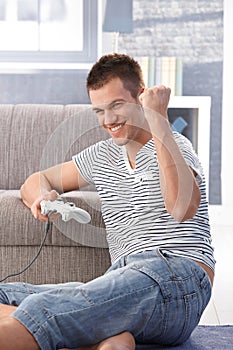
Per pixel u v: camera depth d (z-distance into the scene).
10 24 6.34
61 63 6.32
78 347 2.34
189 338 2.79
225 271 4.39
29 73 6.30
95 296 2.32
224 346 2.69
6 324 2.23
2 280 3.15
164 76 6.09
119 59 2.47
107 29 6.31
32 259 3.28
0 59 6.32
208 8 6.30
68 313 2.28
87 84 2.50
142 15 6.31
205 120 6.06
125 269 2.42
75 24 6.35
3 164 4.01
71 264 3.27
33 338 2.25
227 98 6.30
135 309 2.34
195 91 6.32
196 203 2.50
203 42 6.30
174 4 6.30
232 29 6.29
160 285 2.37
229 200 6.34
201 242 2.57
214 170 6.34
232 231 5.97
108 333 2.33
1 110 4.14
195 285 2.45
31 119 4.08
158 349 2.58
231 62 6.30
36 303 2.28
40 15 6.34
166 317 2.39
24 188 3.19
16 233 3.24
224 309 3.53
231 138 6.30
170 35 6.32
